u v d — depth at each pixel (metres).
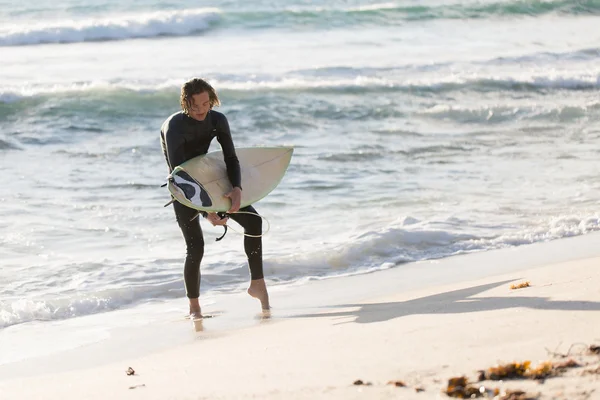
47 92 57.44
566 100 60.78
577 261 23.08
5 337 19.64
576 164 41.00
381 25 91.19
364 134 50.22
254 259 20.73
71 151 45.97
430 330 14.33
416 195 35.22
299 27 89.44
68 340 19.19
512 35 87.00
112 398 12.42
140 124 54.03
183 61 72.50
